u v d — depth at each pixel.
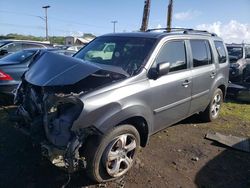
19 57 7.61
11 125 5.66
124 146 3.92
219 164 4.65
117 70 4.09
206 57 5.91
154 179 4.05
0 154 4.48
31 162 4.28
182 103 5.07
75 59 4.04
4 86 6.88
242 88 8.94
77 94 3.54
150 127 4.34
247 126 6.60
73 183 3.82
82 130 3.39
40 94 4.00
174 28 5.69
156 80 4.37
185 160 4.69
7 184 3.73
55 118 3.54
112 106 3.62
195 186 3.97
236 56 11.98
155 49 4.51
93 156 3.56
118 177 3.95
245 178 4.29
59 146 3.45
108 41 5.14
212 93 6.19
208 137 5.65
